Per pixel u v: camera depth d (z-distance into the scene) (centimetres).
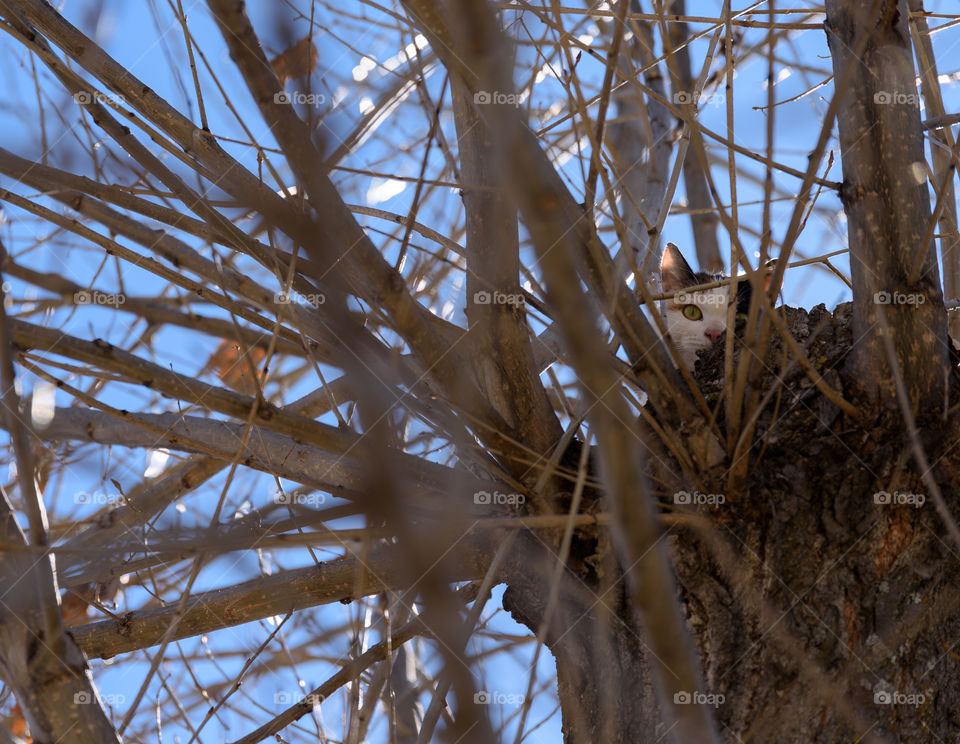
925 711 363
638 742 373
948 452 395
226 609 451
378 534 334
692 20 420
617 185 466
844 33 406
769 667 367
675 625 234
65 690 340
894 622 372
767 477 398
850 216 406
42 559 341
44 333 354
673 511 392
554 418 434
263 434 466
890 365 399
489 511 425
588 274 350
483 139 418
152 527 386
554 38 402
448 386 381
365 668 438
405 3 294
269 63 286
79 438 456
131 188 397
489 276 418
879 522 385
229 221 379
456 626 211
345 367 208
